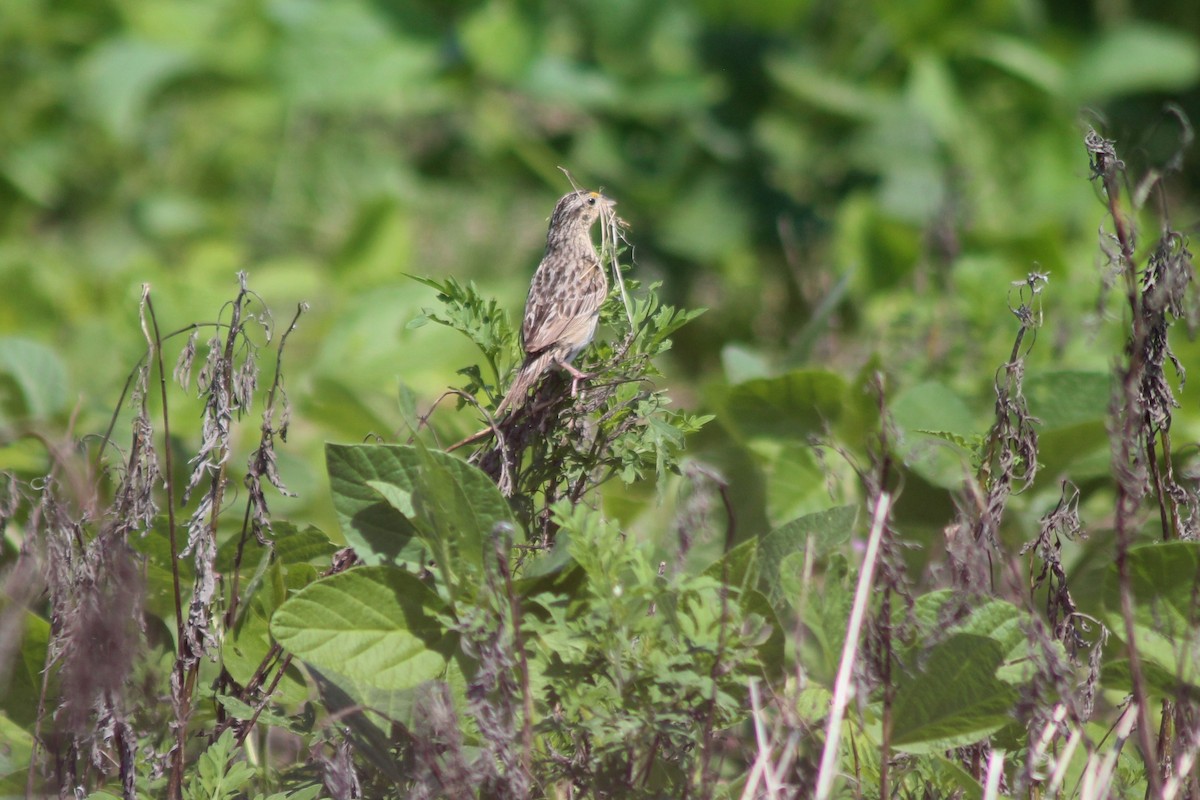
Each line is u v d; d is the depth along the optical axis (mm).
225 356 6391
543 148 19609
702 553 8805
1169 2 21266
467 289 6957
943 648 6094
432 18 20109
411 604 6336
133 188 20141
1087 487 8945
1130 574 6207
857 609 5926
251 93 19984
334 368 12039
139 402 6398
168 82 20172
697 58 19391
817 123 18969
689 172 18812
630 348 6992
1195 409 10336
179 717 6328
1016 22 20125
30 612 6660
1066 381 8961
